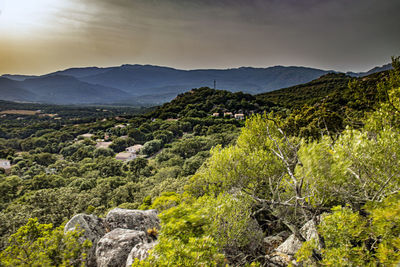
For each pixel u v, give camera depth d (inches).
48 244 256.5
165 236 210.2
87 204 1223.5
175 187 1181.1
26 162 3176.7
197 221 224.2
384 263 134.0
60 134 4559.5
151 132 4244.6
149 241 355.9
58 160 3213.6
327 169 196.1
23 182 2186.3
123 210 430.9
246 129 478.9
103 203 1547.7
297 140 397.1
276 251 290.7
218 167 378.9
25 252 238.2
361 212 188.1
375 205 161.2
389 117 259.6
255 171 348.2
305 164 206.7
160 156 2765.7
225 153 388.2
